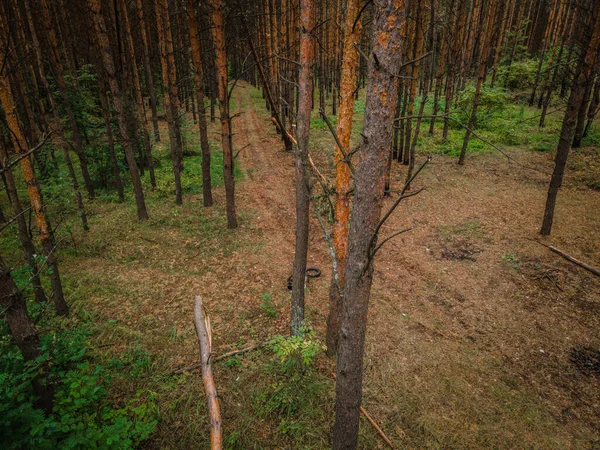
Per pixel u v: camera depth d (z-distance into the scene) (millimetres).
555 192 10328
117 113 11688
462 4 15562
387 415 5852
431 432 5586
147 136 15594
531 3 30156
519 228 11398
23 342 4527
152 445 5301
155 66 27328
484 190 14281
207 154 13594
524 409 5992
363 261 3492
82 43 19266
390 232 11867
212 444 3525
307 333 6902
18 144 6473
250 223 12789
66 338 6285
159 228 12328
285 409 5891
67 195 12234
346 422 4184
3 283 4230
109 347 7082
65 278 9297
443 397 6195
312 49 5742
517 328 7676
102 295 8680
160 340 7328
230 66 49594
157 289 8992
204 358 3992
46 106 19438
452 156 17922
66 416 4461
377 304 8547
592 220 11344
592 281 8805
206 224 12641
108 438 4527
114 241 11375
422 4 12320
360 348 3850
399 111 16656
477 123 21016
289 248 11156
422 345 7316
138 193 12617
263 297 8586
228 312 8219
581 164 15133
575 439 5527
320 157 18703
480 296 8703
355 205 3455
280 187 16156
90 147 17172
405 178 15750
